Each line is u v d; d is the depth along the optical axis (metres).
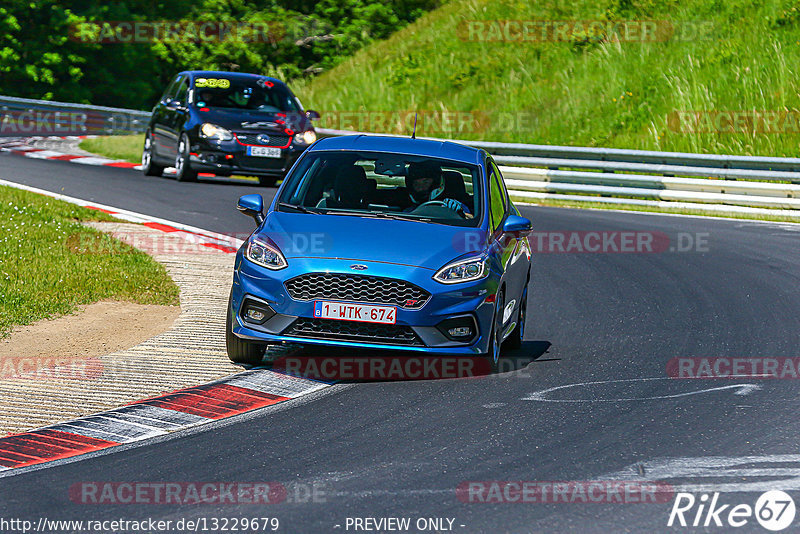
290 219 30.84
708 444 23.62
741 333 36.97
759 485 20.73
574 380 30.00
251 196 32.28
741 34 103.56
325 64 146.25
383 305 28.56
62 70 153.00
